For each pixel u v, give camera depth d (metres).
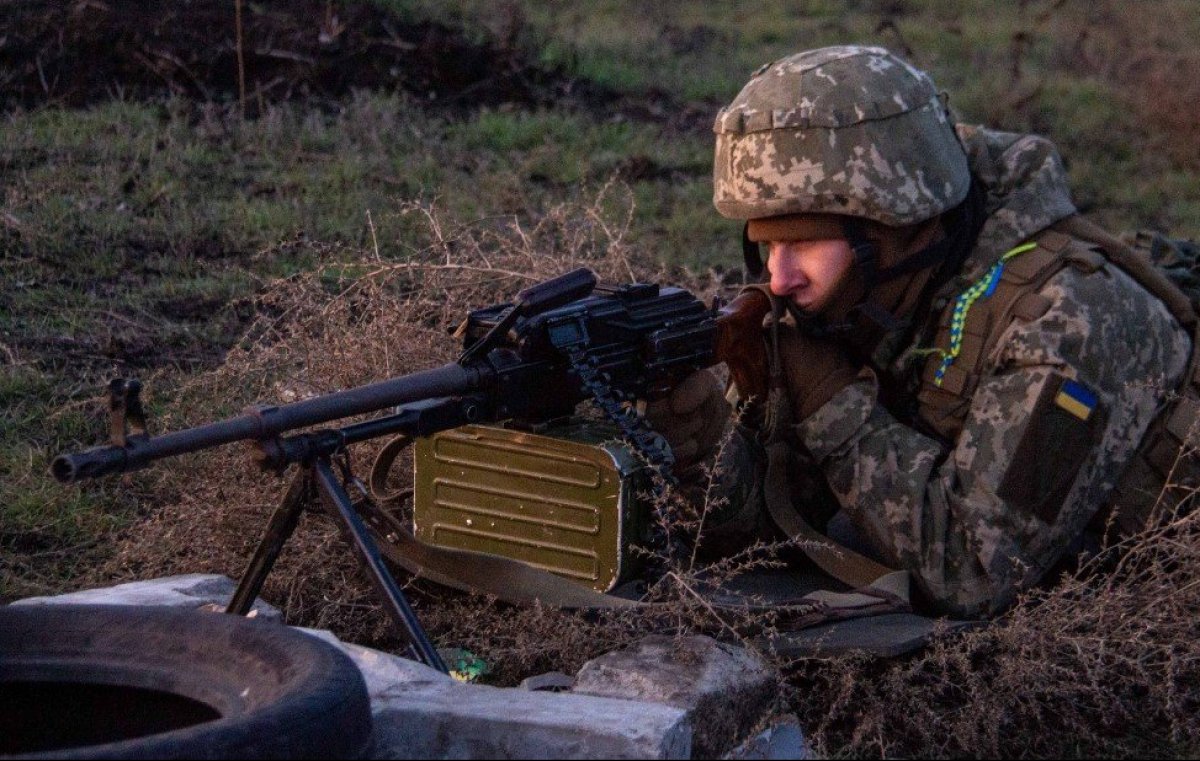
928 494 3.35
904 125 3.35
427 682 2.71
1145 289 3.60
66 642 2.46
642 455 3.16
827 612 3.25
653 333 3.21
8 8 7.75
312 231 6.14
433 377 2.92
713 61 10.48
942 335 3.48
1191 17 11.47
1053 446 3.29
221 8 8.29
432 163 7.18
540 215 6.71
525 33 9.60
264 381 4.24
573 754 2.45
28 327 5.08
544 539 3.27
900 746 3.08
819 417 3.43
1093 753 3.09
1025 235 3.49
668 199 7.45
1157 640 3.31
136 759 1.98
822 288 3.41
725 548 3.55
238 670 2.37
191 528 3.64
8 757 1.99
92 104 7.38
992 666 3.26
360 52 8.38
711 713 2.81
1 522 3.88
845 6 12.92
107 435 4.41
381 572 2.80
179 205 6.32
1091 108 10.41
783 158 3.33
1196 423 3.43
